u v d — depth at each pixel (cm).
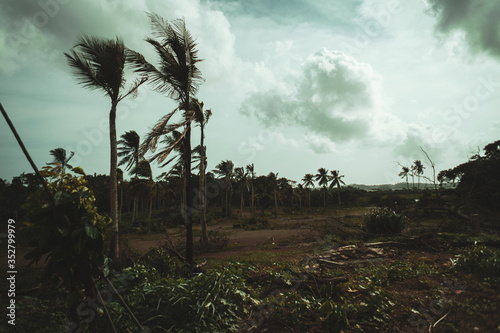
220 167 3741
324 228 1523
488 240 998
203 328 388
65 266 262
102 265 273
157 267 668
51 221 250
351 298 502
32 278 708
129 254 790
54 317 453
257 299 475
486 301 436
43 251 259
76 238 248
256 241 1708
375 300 436
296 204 8400
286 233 2030
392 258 892
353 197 6762
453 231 1334
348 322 384
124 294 477
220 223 3947
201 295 438
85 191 266
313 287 545
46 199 257
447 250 966
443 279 595
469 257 670
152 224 3572
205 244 1521
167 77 827
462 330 354
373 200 6406
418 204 2175
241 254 1200
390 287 571
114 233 802
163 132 741
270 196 6562
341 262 823
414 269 692
